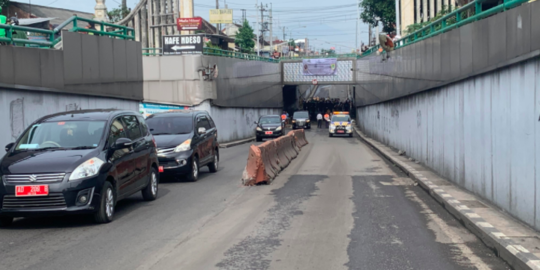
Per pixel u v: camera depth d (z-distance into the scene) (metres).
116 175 9.59
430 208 10.48
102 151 9.41
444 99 13.84
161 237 8.03
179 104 31.47
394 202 11.24
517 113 8.06
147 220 9.45
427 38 16.61
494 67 9.16
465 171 11.57
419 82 18.12
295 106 84.31
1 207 8.44
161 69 32.84
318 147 30.09
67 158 8.87
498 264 6.47
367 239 7.80
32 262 6.61
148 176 11.52
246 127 44.03
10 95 13.30
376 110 35.41
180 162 14.52
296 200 11.53
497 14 9.34
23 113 13.84
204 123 17.19
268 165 15.35
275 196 12.13
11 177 8.51
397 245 7.43
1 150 12.86
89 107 17.42
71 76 16.27
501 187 8.95
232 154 25.84
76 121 10.07
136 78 20.98
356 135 46.03
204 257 6.81
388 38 25.30
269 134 38.69
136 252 7.10
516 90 8.12
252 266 6.37
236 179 15.60
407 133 21.12
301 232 8.28
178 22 47.41
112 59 19.03
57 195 8.43
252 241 7.70
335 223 9.00
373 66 38.19
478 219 8.34
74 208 8.52
